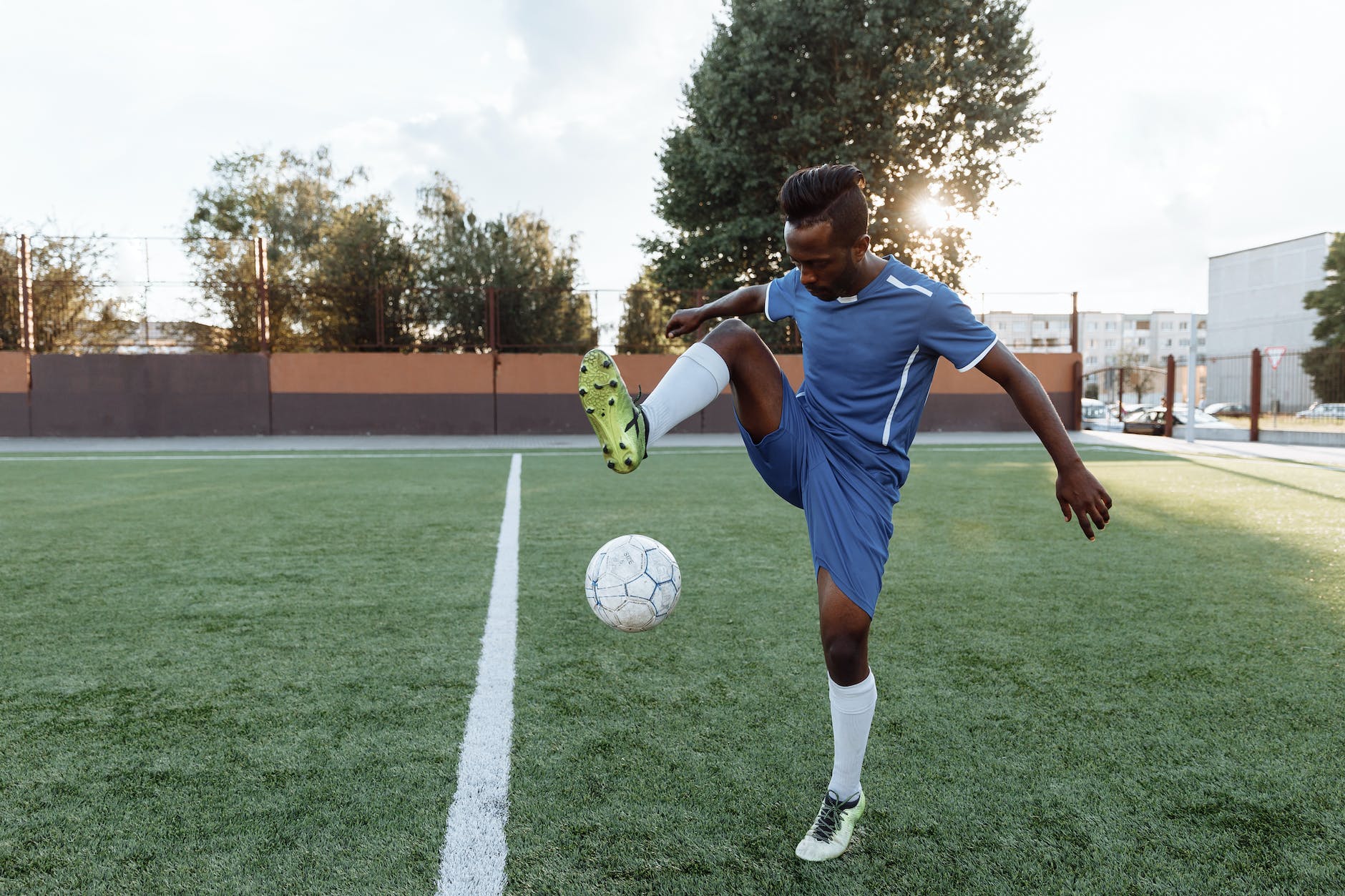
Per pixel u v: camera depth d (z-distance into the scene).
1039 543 5.89
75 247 20.53
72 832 2.03
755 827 2.07
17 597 4.35
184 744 2.55
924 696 2.96
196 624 3.86
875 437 2.09
